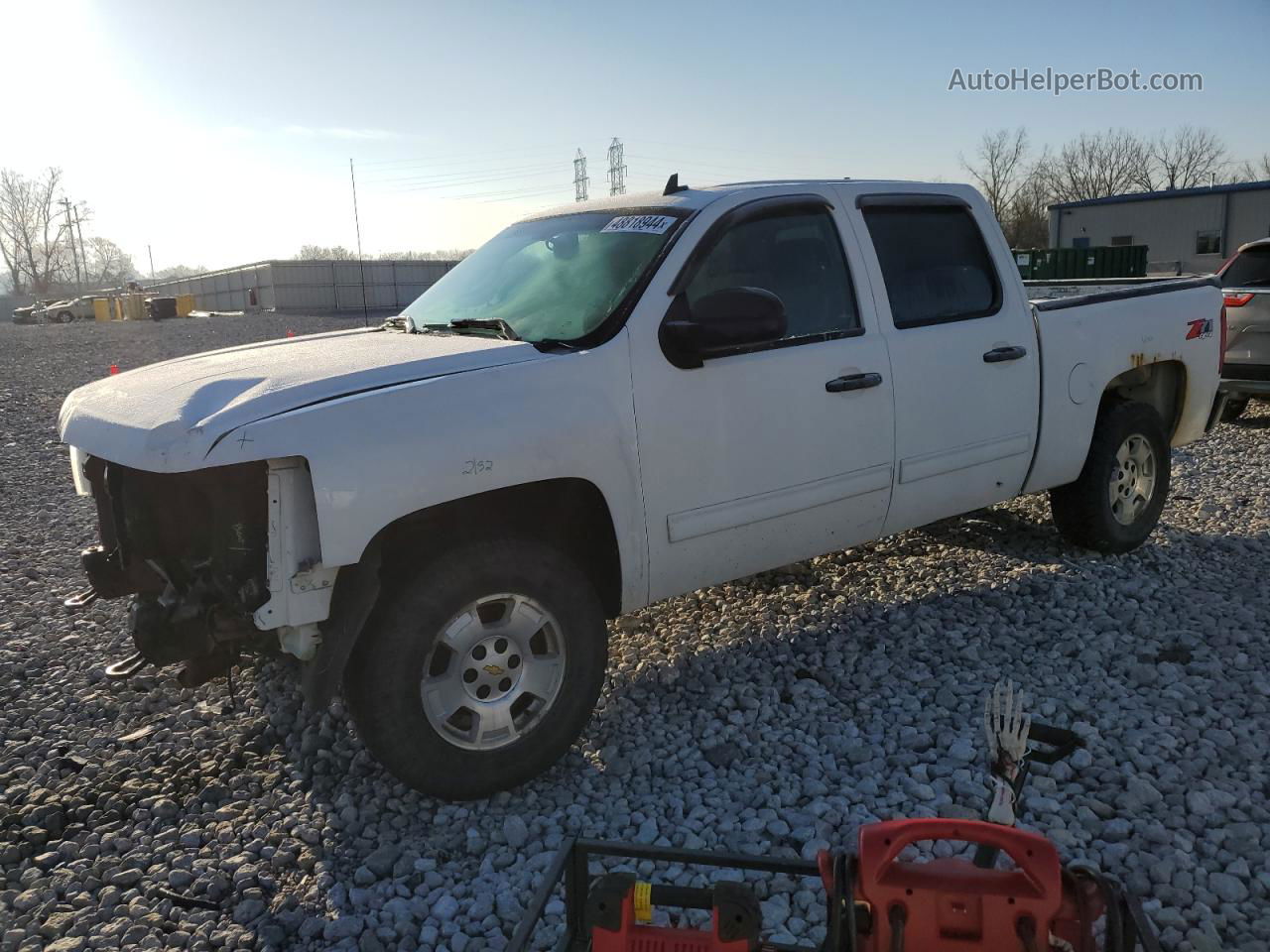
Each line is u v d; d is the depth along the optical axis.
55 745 3.90
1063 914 1.73
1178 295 5.66
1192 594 4.98
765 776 3.45
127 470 3.42
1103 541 5.43
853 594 5.18
